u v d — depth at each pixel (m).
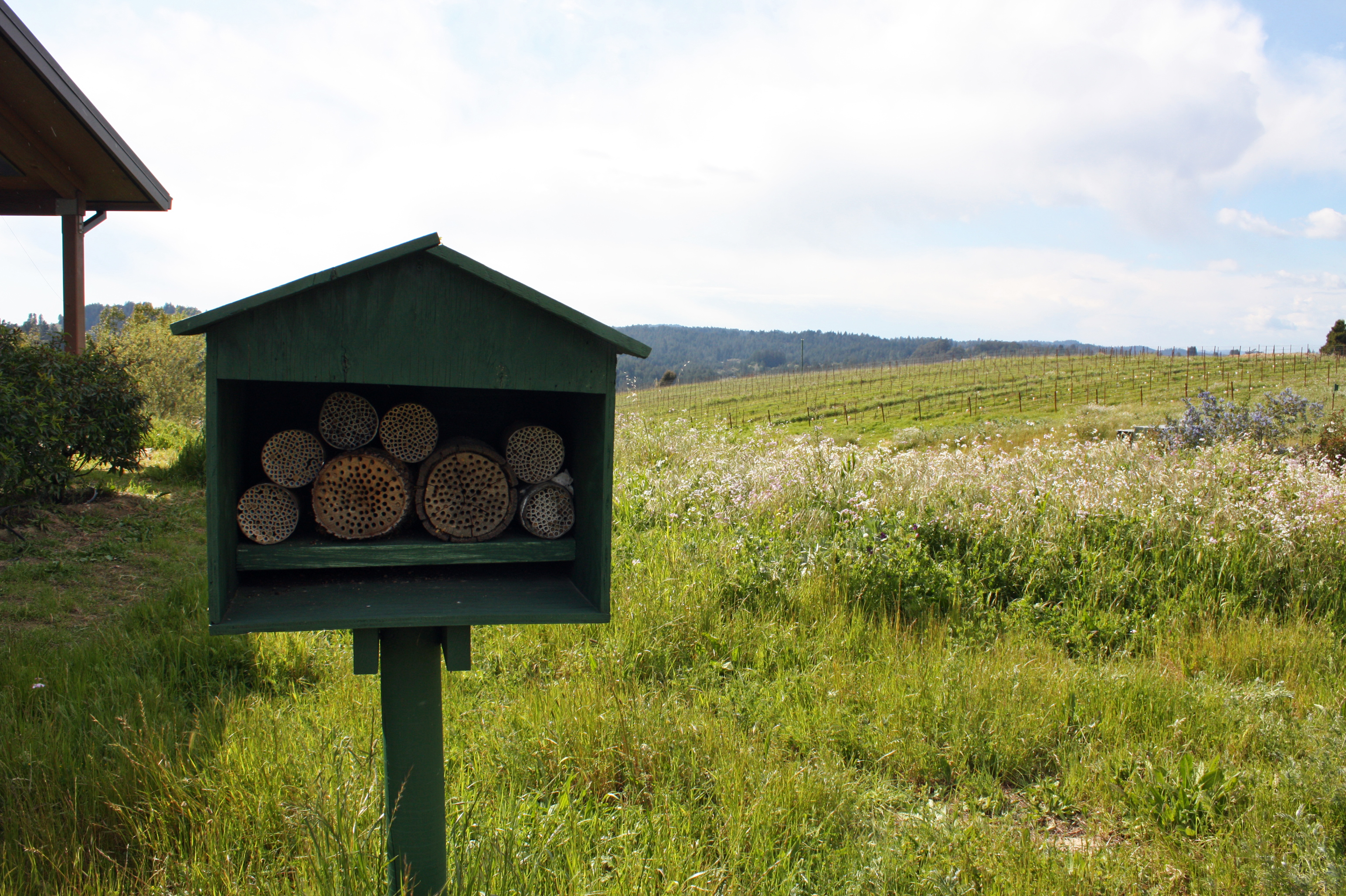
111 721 3.19
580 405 2.31
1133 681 4.11
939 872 2.57
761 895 2.45
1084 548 5.80
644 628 4.59
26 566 5.75
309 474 2.12
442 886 2.15
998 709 3.74
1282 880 2.54
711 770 3.17
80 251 10.32
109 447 8.64
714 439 11.66
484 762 3.11
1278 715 3.84
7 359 6.79
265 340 1.78
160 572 6.01
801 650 4.48
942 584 5.32
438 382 1.90
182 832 2.55
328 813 2.39
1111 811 3.13
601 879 2.39
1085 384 35.28
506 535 2.31
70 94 8.02
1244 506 6.35
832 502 7.05
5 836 2.48
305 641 4.38
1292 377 31.45
